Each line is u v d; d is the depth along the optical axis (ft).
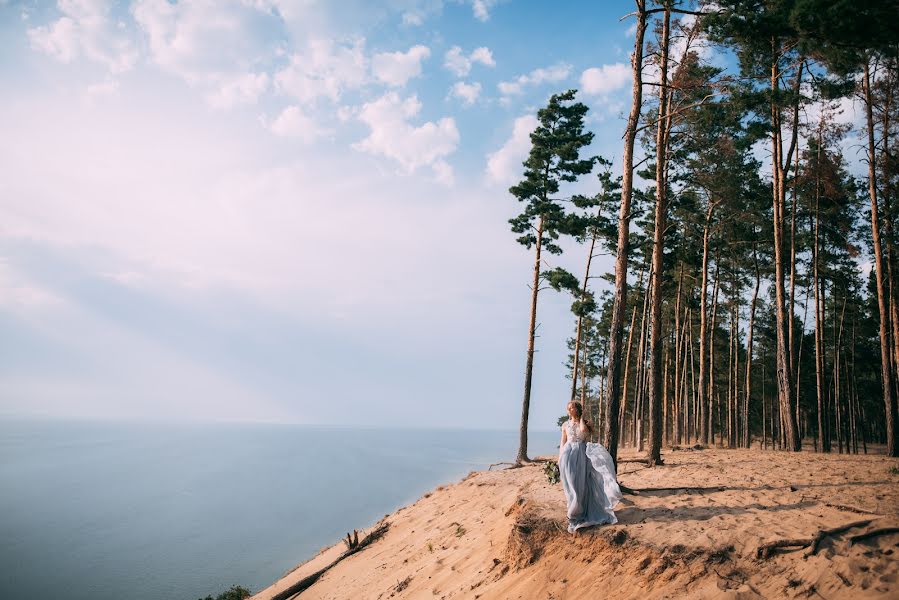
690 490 31.63
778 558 20.75
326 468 388.98
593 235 99.96
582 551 26.66
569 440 29.89
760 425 180.14
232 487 293.84
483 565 33.45
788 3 39.37
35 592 122.62
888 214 68.64
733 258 104.37
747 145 67.67
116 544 169.58
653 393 47.78
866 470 34.71
